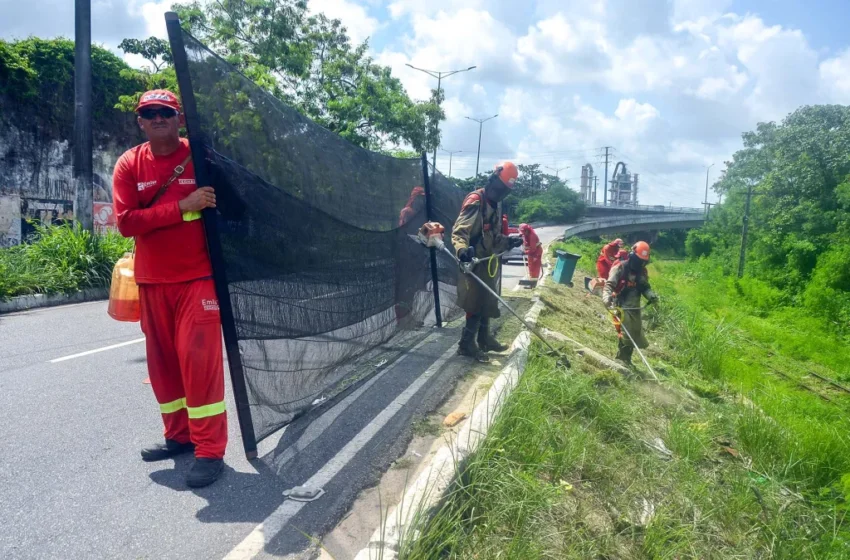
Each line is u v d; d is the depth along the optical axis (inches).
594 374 267.3
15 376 225.1
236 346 142.3
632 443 206.1
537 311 382.6
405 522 113.5
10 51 634.2
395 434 167.9
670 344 446.0
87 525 120.1
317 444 160.9
